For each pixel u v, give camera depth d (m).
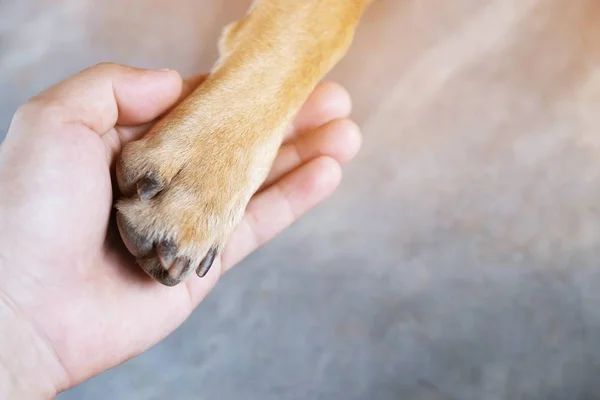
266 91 0.44
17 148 0.39
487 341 0.54
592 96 0.58
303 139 0.49
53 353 0.40
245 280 0.55
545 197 0.57
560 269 0.56
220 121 0.42
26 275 0.39
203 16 0.57
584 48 0.59
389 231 0.56
